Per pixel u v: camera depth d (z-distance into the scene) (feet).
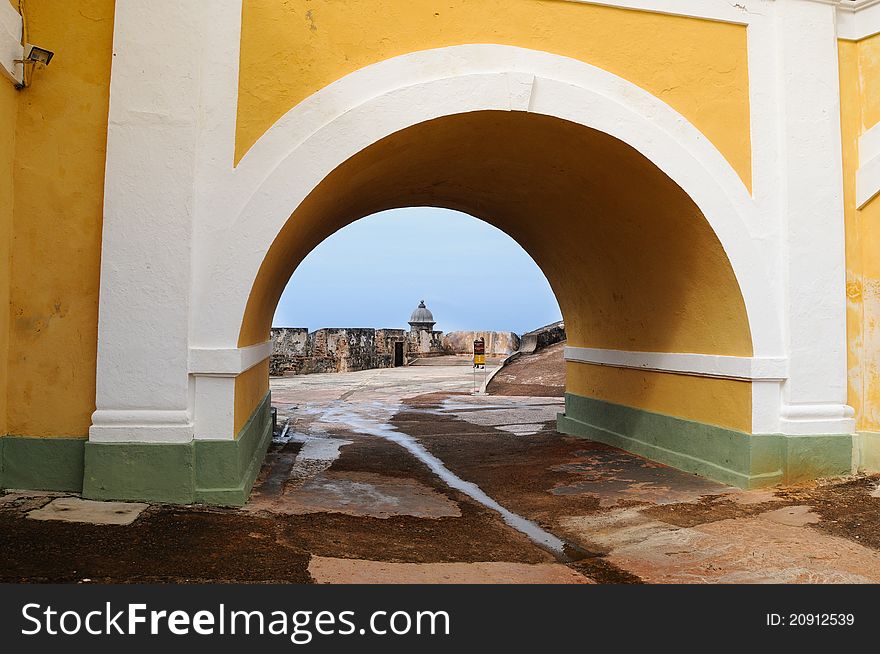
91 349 16.69
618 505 19.01
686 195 20.29
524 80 19.02
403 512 18.25
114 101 16.60
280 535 14.82
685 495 19.77
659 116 20.15
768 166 20.99
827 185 21.09
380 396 52.37
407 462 26.02
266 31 17.63
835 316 20.97
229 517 15.75
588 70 19.69
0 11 15.26
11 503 15.46
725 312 21.54
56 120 16.70
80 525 14.23
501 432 34.17
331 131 17.71
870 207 21.31
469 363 91.20
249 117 17.42
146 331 16.52
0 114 15.70
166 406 16.56
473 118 19.33
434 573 13.14
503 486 21.81
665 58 20.39
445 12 18.86
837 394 20.92
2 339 16.16
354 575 12.68
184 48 16.98
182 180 16.76
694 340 23.41
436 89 18.47
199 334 16.81
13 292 16.51
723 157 20.65
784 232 20.81
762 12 21.11
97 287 16.70
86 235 16.71
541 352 69.41
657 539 15.83
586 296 31.35
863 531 15.80
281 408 44.32
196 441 16.80
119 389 16.43
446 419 39.45
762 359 20.45
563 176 24.20
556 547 15.61
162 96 16.81
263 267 17.44
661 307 25.17
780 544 14.96
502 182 27.04
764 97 21.04
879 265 21.06
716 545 15.12
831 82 21.31
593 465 24.80
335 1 18.12
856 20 21.93
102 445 16.28
